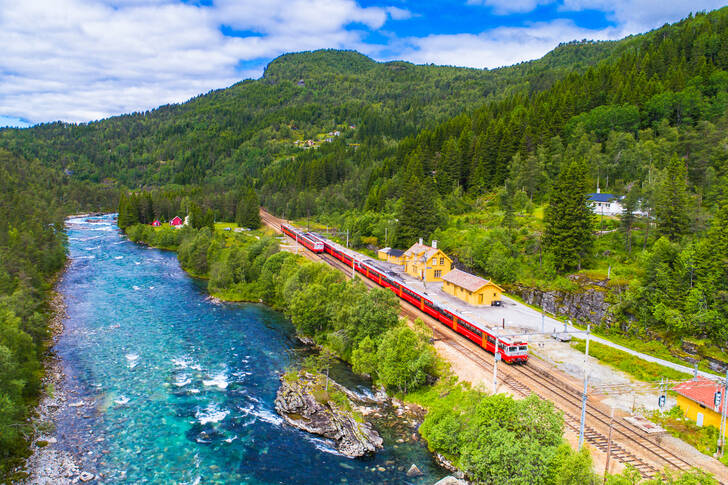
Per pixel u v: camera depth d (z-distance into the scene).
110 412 50.81
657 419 43.47
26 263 91.88
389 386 56.78
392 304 64.25
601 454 38.06
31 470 40.34
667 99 121.88
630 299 64.50
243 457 43.22
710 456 37.62
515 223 101.81
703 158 92.56
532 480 33.25
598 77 155.25
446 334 66.31
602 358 57.78
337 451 44.59
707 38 147.12
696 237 69.12
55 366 61.78
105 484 39.16
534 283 81.88
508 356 55.47
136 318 82.88
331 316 70.00
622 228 84.19
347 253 114.19
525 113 153.62
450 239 104.38
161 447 44.56
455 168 137.12
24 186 185.50
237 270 102.31
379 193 152.25
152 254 145.38
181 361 64.69
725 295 55.66
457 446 42.16
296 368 62.75
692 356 55.72
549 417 37.09
